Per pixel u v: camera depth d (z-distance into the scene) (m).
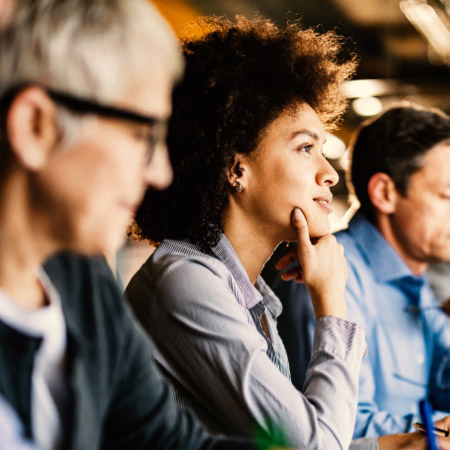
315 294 1.45
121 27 0.76
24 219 0.75
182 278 1.37
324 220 1.50
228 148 1.45
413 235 2.19
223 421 1.33
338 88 1.64
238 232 1.49
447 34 7.70
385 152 2.19
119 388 1.00
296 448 1.23
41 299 0.82
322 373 1.34
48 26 0.73
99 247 0.79
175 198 1.49
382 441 1.55
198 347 1.33
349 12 8.39
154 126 0.79
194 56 1.49
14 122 0.72
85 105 0.74
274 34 1.52
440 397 2.11
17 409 0.76
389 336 2.09
